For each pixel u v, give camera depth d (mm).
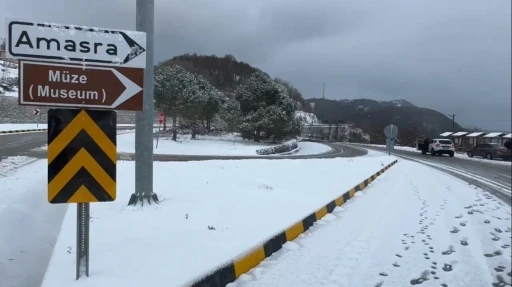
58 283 3547
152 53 6789
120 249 4500
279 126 37125
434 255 5664
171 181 9156
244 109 38750
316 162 17109
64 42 3629
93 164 3686
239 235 5207
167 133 36406
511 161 29891
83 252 3705
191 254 4398
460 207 9711
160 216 5992
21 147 20375
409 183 14164
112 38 3760
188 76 32594
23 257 4621
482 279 4867
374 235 6434
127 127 49750
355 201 9531
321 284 4273
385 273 4805
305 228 6406
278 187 9461
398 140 59844
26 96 3545
